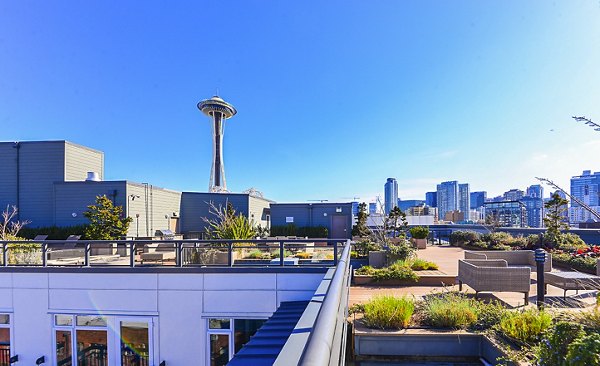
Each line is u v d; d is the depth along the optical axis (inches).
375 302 166.1
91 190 596.4
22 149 631.2
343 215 848.3
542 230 527.8
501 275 193.5
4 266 262.2
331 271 172.1
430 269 305.9
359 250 396.8
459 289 229.6
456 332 143.6
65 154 631.2
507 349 121.7
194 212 775.7
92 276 255.8
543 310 140.6
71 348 254.4
